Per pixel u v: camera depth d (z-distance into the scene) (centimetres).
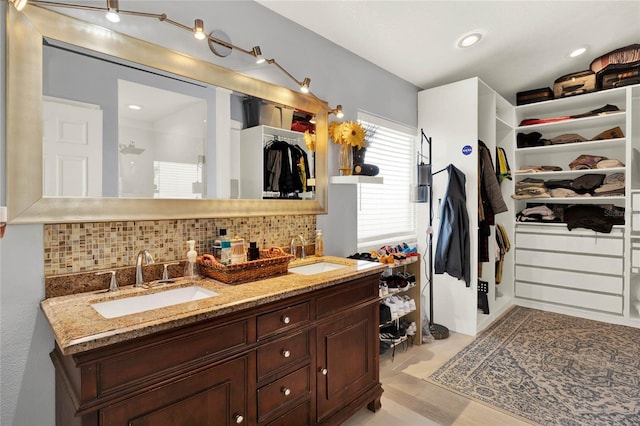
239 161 183
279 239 206
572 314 342
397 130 315
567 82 338
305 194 217
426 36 243
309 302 152
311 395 153
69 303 120
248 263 153
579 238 338
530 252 369
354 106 259
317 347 156
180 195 160
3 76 118
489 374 226
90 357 92
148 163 150
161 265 154
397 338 251
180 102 160
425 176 297
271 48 200
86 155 133
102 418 94
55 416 129
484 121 337
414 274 276
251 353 129
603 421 176
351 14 210
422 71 300
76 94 131
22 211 119
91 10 133
